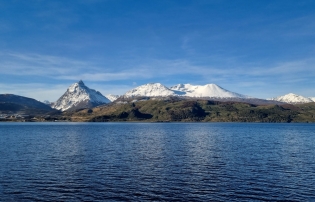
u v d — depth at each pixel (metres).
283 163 74.12
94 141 133.00
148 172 62.97
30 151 95.81
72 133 194.88
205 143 124.50
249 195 47.19
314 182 54.97
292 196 46.69
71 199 45.25
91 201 44.44
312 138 158.12
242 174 61.38
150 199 45.34
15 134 184.50
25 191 49.09
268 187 51.59
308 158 82.44
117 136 165.88
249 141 136.00
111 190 49.75
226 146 112.56
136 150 98.81
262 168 67.62
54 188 50.81
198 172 63.12
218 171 64.12
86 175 60.06
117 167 68.38
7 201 44.28
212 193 48.22
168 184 53.47
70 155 86.62
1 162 74.38
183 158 81.44
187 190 49.81
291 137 164.88
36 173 61.81
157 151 96.31
